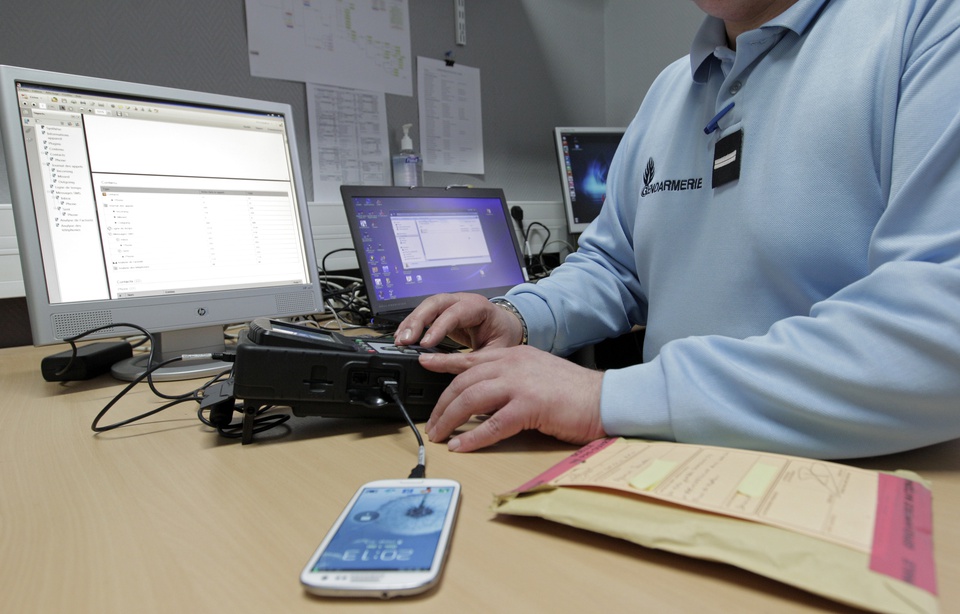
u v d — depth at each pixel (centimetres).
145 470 41
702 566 26
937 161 38
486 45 168
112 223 74
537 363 45
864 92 49
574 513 28
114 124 75
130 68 113
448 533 28
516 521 31
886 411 33
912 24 46
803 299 54
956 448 38
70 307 69
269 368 45
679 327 66
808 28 56
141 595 25
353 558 26
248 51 126
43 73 69
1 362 89
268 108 88
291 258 89
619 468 33
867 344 34
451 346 86
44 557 29
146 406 61
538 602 23
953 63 41
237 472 40
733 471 32
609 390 41
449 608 23
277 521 32
